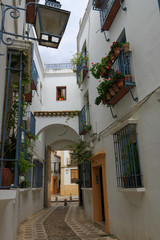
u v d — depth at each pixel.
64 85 14.87
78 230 7.18
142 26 4.79
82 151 9.19
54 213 12.13
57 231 7.15
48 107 14.41
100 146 7.64
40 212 12.73
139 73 4.84
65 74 15.11
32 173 11.24
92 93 9.09
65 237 6.26
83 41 10.91
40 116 12.15
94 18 8.95
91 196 8.48
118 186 5.41
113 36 6.61
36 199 12.70
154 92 4.21
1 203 3.33
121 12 5.97
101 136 7.52
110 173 6.47
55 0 3.65
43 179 15.41
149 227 4.18
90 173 8.77
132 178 4.64
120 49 5.46
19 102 3.98
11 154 4.52
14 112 4.88
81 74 10.04
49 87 14.88
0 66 3.62
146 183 4.35
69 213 11.84
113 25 6.60
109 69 6.09
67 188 31.66
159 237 3.86
